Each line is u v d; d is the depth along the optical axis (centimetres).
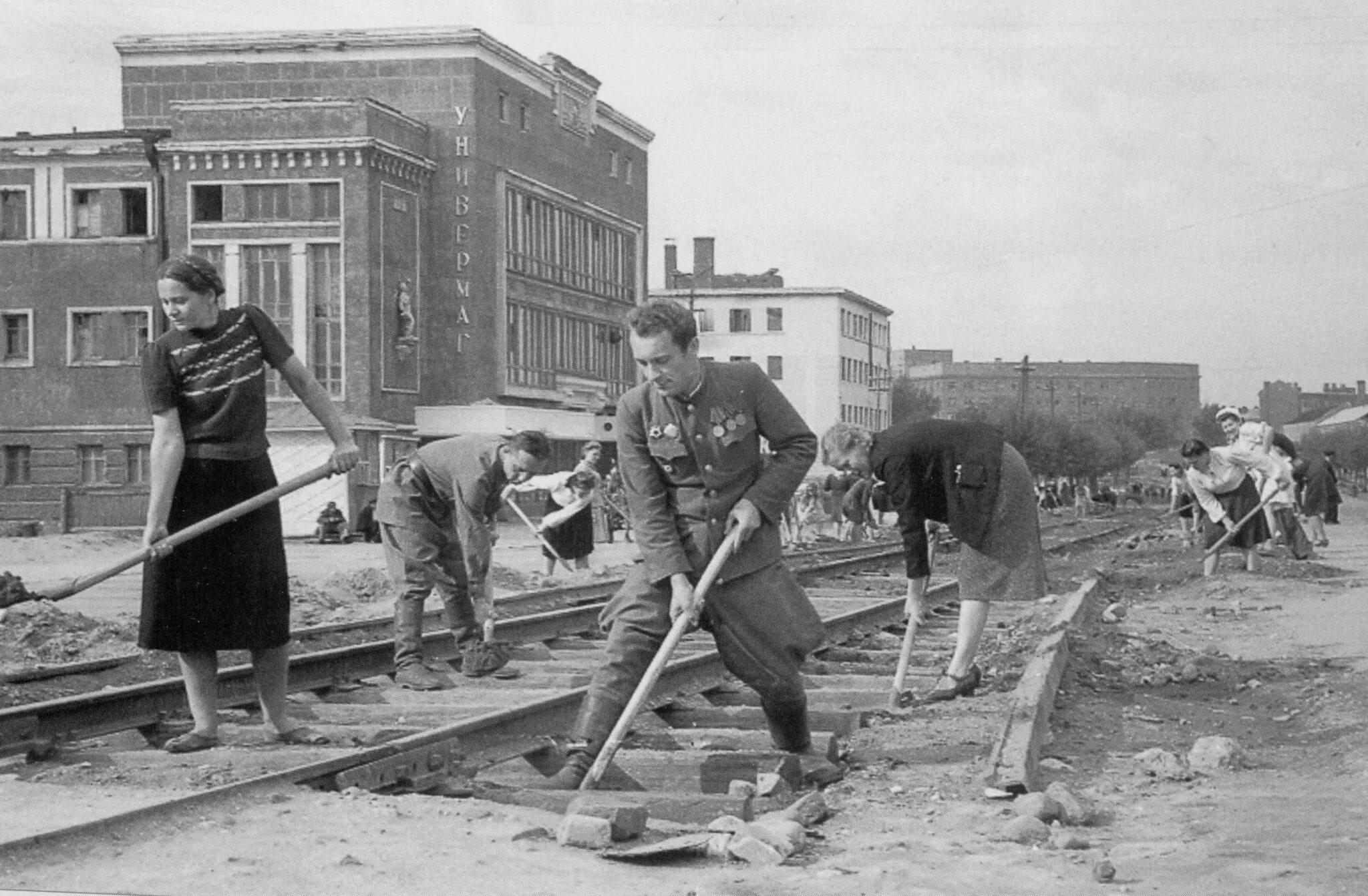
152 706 929
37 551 3338
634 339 709
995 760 770
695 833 626
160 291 788
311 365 5491
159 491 787
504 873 558
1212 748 828
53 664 1319
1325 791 752
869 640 1441
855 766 816
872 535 4878
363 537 4372
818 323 11969
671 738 892
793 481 733
